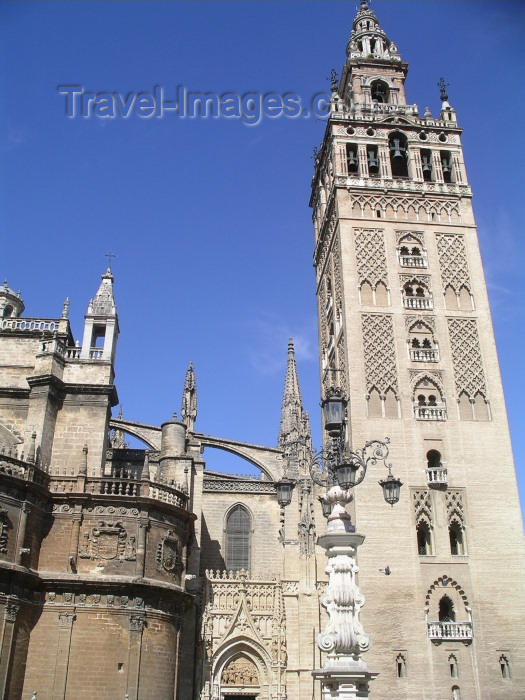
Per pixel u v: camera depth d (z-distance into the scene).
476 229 61.72
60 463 45.94
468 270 59.81
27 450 44.75
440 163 64.75
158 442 63.25
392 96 71.00
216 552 55.84
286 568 52.34
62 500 42.38
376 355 55.44
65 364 48.78
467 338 56.84
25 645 38.44
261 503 58.03
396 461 51.50
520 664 46.16
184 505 46.50
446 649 46.12
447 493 50.78
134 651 39.62
